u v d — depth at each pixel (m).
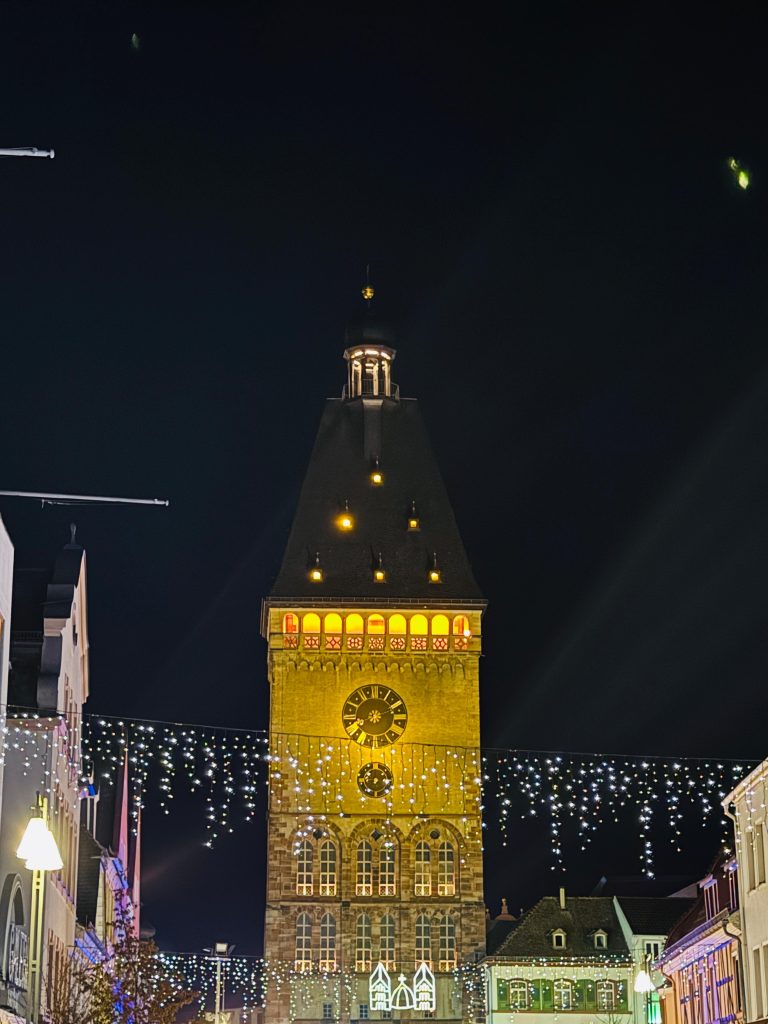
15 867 58.62
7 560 50.94
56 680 65.00
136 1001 71.50
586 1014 128.12
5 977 52.34
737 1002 74.56
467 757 135.38
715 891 81.56
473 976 129.88
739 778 80.38
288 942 130.12
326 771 134.25
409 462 147.12
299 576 139.75
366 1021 128.62
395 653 137.50
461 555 142.25
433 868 132.88
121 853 104.38
